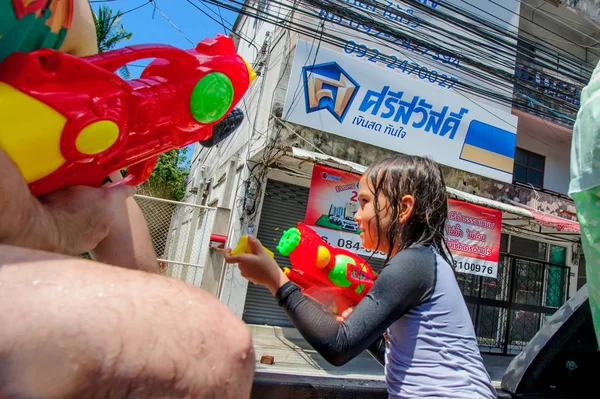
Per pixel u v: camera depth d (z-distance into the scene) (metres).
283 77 6.11
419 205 1.07
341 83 6.23
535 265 8.67
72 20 0.53
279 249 1.61
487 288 8.20
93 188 0.51
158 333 0.28
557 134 8.91
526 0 8.54
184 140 0.64
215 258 5.43
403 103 6.61
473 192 7.13
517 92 6.20
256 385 0.95
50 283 0.28
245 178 6.47
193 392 0.28
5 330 0.24
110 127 0.47
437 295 0.96
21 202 0.36
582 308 1.30
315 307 0.92
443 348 0.92
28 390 0.23
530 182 8.89
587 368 1.32
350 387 1.05
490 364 7.18
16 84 0.40
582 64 6.63
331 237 5.73
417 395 0.89
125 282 0.31
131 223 0.74
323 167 5.80
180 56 0.58
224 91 0.63
